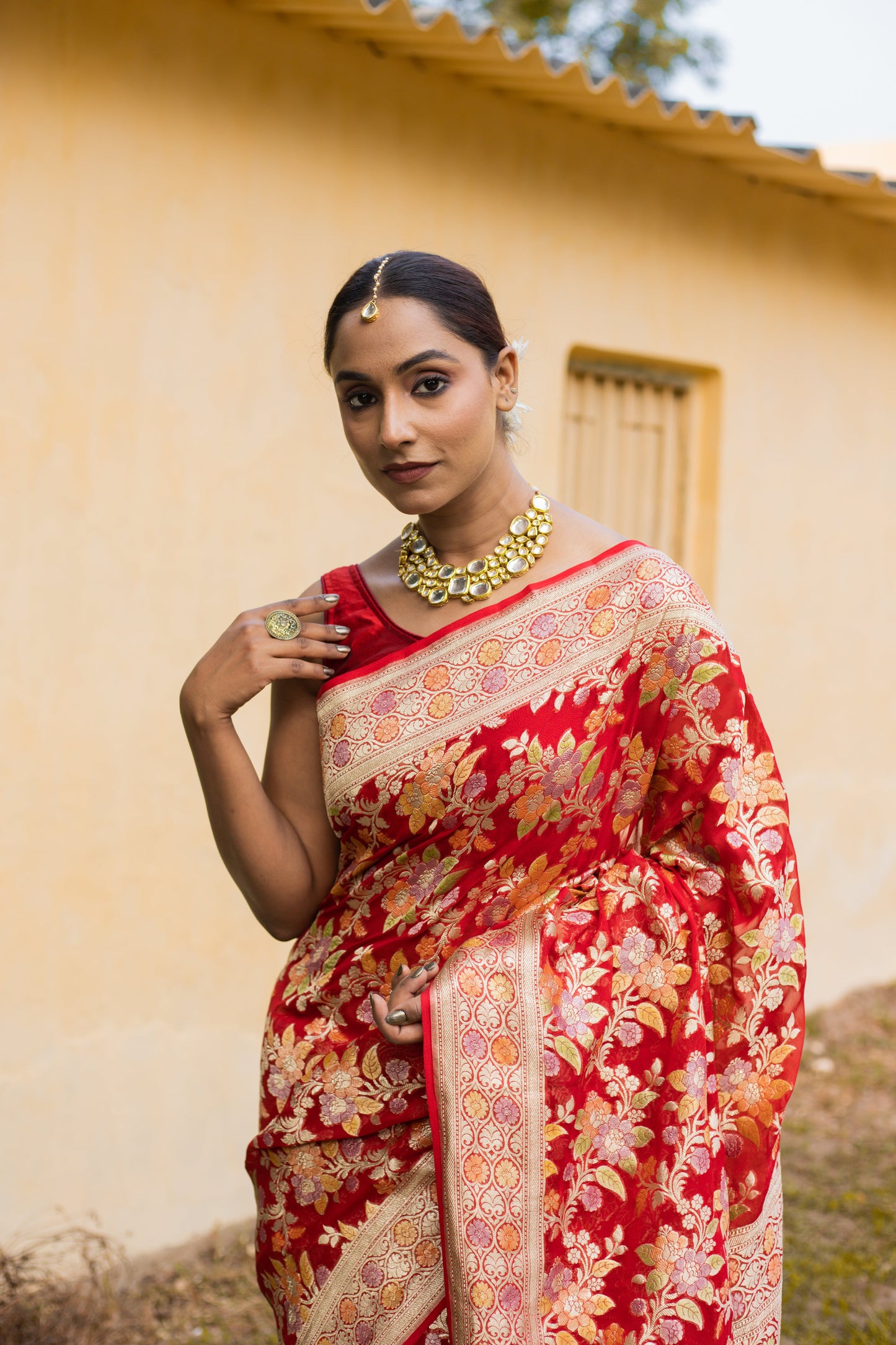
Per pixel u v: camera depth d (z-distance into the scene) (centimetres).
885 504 589
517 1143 180
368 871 195
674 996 187
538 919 186
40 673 338
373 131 391
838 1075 520
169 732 363
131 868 358
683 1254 183
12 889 336
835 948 586
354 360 177
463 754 183
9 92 320
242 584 375
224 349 365
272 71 366
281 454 380
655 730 190
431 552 195
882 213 542
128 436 348
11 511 330
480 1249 177
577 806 185
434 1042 178
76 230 334
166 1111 370
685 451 518
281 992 204
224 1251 375
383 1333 185
